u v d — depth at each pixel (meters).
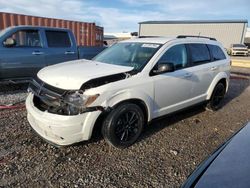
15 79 6.83
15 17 9.95
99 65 4.21
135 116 3.91
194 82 4.96
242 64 17.02
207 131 4.75
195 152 3.90
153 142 4.15
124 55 4.56
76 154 3.64
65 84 3.49
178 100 4.71
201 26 38.88
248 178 1.67
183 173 3.33
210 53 5.55
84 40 12.05
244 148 2.06
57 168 3.29
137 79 3.88
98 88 3.46
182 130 4.73
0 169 3.20
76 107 3.34
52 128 3.35
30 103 3.83
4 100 6.07
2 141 3.92
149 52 4.36
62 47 7.54
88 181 3.06
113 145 3.75
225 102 6.99
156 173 3.29
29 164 3.35
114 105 3.58
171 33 41.62
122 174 3.23
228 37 37.19
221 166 1.86
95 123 3.55
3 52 6.50
